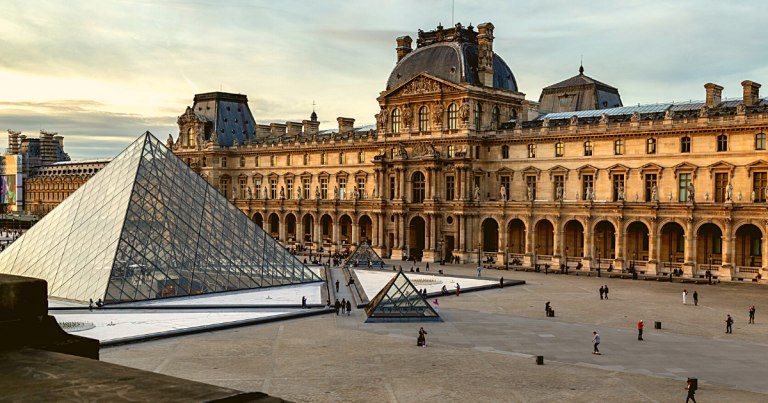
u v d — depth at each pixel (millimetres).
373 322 81438
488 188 157375
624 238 132375
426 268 141500
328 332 75562
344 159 182875
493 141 155500
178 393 6844
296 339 71375
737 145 124500
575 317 84562
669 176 132625
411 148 162375
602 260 136625
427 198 157500
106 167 112875
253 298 98125
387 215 165875
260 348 66688
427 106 160125
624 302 96375
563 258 140750
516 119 165750
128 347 66688
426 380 54750
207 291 100125
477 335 73625
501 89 160125
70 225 106250
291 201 186125
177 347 66812
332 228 184250
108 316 82750
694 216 123688
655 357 62719
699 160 128875
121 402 6574
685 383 53438
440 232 156875
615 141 139500
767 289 110062
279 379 54906
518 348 66875
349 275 126000
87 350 8336
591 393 50844
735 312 87812
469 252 152125
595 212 135750
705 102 142500
